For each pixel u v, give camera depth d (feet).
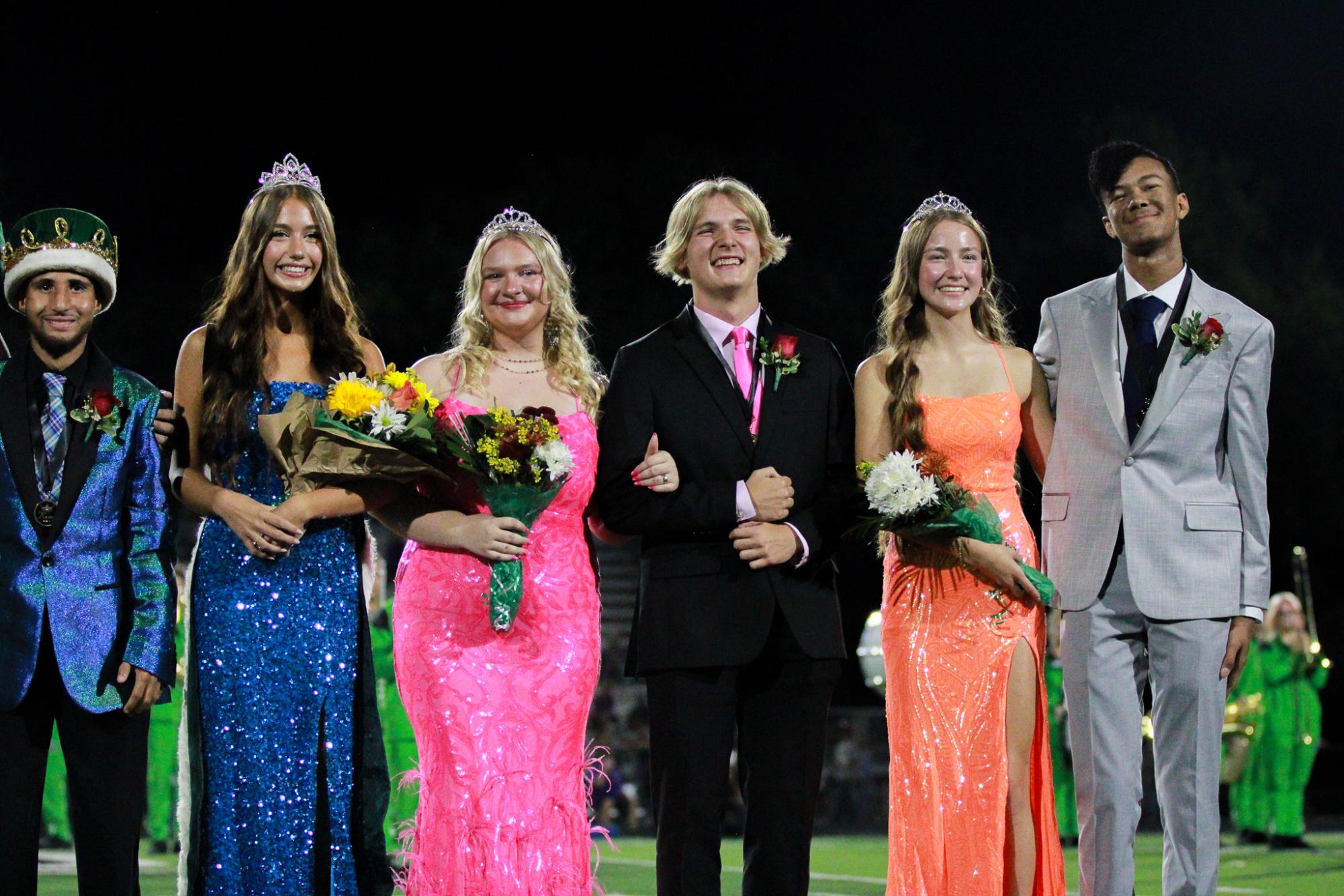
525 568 18.16
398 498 18.01
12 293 17.33
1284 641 45.14
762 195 70.23
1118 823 18.83
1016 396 19.71
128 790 16.74
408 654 18.07
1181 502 19.06
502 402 18.67
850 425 19.42
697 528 18.08
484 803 17.62
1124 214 19.38
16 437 16.98
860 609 75.66
